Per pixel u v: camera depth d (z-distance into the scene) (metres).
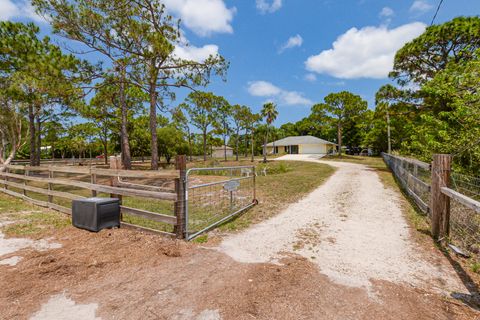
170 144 38.59
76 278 2.83
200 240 4.10
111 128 27.14
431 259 3.42
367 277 2.92
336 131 45.00
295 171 18.00
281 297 2.49
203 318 2.17
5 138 15.66
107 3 12.13
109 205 4.53
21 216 5.54
